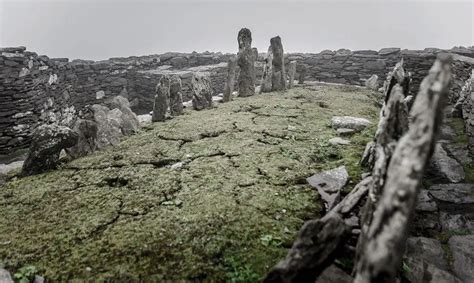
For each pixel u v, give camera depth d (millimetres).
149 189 3967
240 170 4379
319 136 5691
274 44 9531
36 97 7980
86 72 10648
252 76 9125
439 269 2721
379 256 1305
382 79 11750
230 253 2799
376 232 1395
